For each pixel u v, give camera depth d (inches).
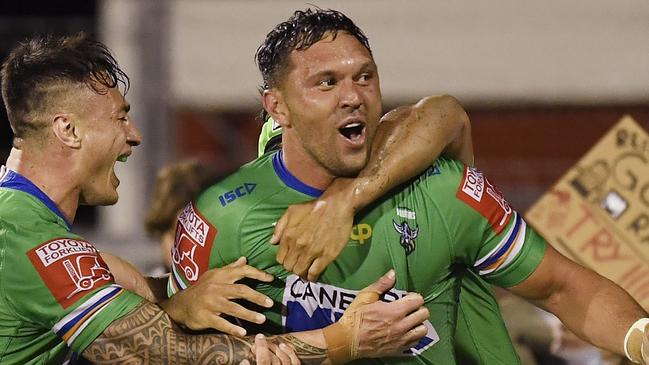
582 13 1423.5
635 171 592.4
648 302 587.2
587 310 470.6
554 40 1435.8
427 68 1439.5
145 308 450.0
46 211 461.7
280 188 457.7
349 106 434.0
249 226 453.4
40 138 465.7
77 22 1020.5
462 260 469.7
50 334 465.7
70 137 466.6
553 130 1449.3
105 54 478.0
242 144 1430.9
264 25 1448.1
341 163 441.7
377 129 457.4
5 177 471.2
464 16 1437.0
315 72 435.8
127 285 530.0
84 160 470.0
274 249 451.2
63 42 474.0
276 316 459.2
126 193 1218.0
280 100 450.6
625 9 1416.1
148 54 975.6
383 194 448.8
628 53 1421.0
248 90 1451.8
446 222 456.8
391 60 1446.9
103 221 1262.3
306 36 440.8
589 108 1437.0
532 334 733.3
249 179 463.2
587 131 1441.9
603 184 595.2
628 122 595.8
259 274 444.8
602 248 593.0
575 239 595.8
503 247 468.4
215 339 444.8
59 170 468.1
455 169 466.6
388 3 1432.1
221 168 1277.1
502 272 474.3
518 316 738.2
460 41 1441.9
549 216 599.5
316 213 440.8
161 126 970.7
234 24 1446.9
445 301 471.8
